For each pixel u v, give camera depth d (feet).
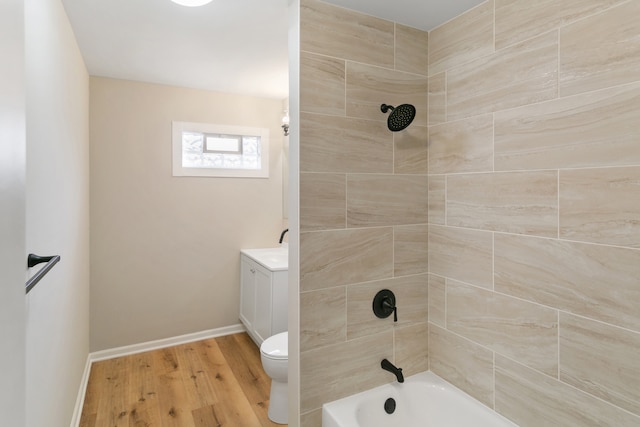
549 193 4.62
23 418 2.33
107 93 9.86
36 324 4.19
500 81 5.21
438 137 6.30
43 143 4.59
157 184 10.53
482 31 5.47
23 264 2.39
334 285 5.68
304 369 5.46
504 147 5.17
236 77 9.91
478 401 5.64
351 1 5.48
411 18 6.00
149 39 7.42
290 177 5.62
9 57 2.14
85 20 6.59
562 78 4.44
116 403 7.79
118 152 10.03
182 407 7.68
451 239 6.10
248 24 6.80
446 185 6.16
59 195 5.59
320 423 5.61
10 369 2.09
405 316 6.37
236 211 11.63
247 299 11.12
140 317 10.41
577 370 4.35
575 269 4.36
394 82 6.13
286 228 12.26
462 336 5.92
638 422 3.82
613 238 4.00
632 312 3.85
